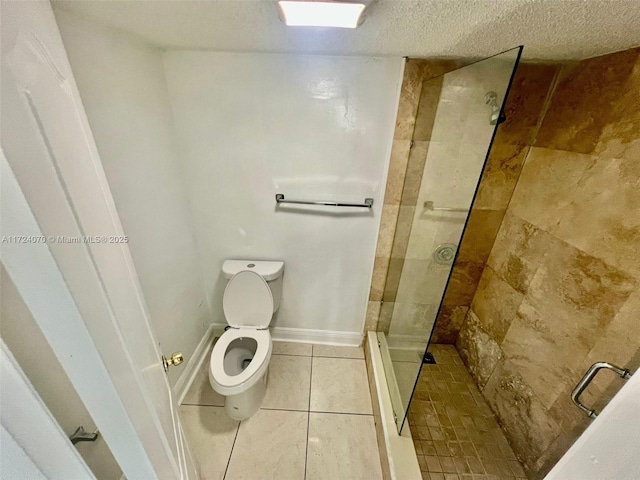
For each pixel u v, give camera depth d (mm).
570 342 1150
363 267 1831
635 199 930
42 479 513
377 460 1394
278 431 1503
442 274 1166
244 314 1718
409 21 805
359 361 1979
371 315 1988
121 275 629
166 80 1366
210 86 1377
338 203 1609
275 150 1513
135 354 651
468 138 1015
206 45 1191
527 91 1344
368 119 1422
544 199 1340
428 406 1653
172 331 1523
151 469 715
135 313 678
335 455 1404
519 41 949
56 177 432
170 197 1455
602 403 997
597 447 440
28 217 381
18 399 443
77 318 463
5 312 631
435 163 1292
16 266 400
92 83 926
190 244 1698
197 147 1520
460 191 1063
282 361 1954
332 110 1409
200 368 1858
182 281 1616
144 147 1226
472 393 1750
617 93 1009
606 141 1044
